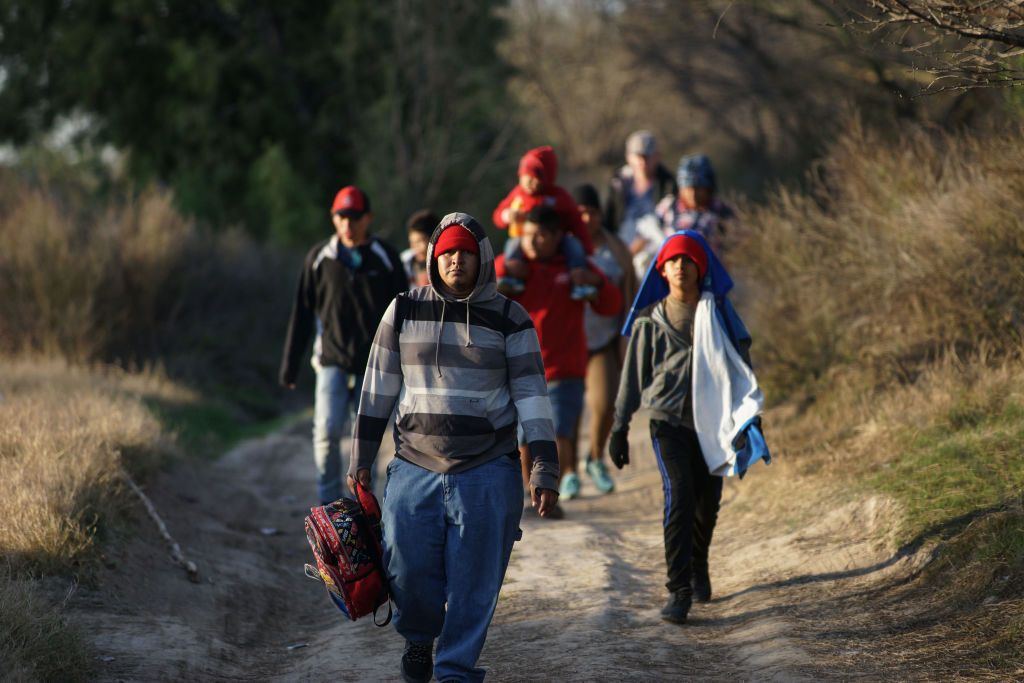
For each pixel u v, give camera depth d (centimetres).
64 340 3547
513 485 1084
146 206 4162
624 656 1274
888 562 1498
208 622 1506
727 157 7062
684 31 5525
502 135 5953
